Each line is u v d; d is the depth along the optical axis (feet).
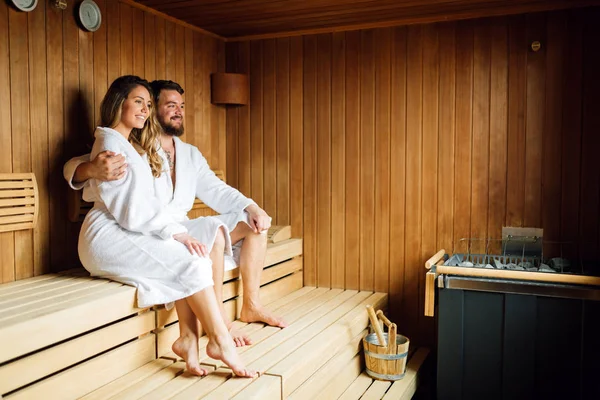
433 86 11.10
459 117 10.97
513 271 9.06
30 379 5.90
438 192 11.19
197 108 11.75
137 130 8.61
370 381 9.53
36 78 8.27
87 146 9.12
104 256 7.58
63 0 8.52
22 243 8.11
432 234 11.27
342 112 11.80
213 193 9.57
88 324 6.59
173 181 9.16
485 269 9.18
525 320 9.05
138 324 7.39
